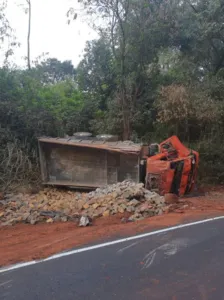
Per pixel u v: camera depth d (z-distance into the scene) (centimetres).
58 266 544
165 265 543
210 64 1877
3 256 593
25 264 554
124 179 1173
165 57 1786
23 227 777
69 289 468
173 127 1528
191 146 1498
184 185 1141
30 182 1195
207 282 483
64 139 1248
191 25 1670
